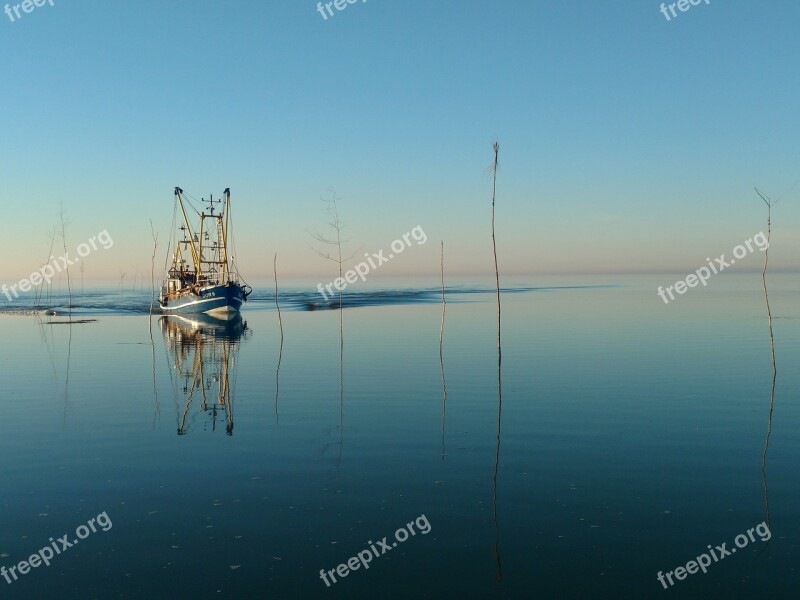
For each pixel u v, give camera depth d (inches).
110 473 593.6
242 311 3321.9
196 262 3127.5
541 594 375.9
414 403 900.0
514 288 6894.7
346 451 662.5
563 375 1127.0
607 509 497.7
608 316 2509.8
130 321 2706.7
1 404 913.5
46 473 594.9
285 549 434.6
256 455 650.2
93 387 1057.5
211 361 1379.2
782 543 436.8
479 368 1220.5
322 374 1171.3
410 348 1558.8
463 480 567.2
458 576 398.0
